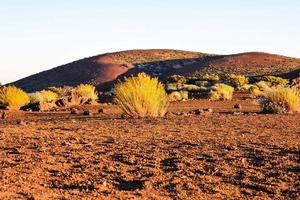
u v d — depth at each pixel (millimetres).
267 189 6785
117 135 11688
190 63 143375
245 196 6504
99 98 41031
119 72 134125
